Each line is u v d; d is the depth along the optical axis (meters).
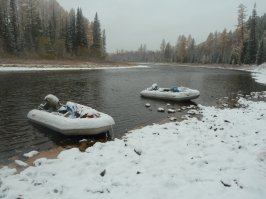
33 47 62.25
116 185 6.11
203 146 8.52
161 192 5.72
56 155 8.61
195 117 13.81
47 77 32.81
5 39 56.31
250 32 69.06
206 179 6.24
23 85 24.64
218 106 17.33
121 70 55.06
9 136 10.51
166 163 7.30
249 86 28.92
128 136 10.18
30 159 8.24
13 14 60.31
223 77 40.38
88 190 5.83
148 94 20.22
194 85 29.47
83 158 7.70
